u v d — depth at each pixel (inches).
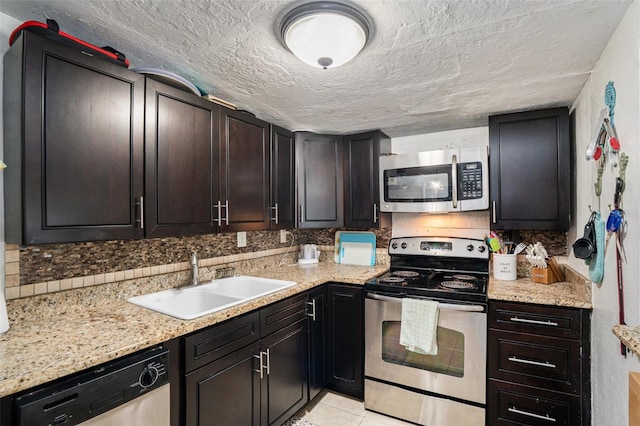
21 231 42.8
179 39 51.8
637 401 32.6
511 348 72.7
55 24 44.7
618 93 47.5
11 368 36.7
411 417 81.0
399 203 97.7
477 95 74.3
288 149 98.9
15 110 43.9
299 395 81.0
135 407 44.0
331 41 48.4
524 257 92.3
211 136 70.5
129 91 54.6
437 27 47.9
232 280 86.9
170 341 50.3
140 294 67.6
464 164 88.8
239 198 78.7
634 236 42.7
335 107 82.8
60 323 51.4
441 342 77.7
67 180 46.6
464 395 75.4
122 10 44.6
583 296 68.2
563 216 78.7
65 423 37.3
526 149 83.0
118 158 52.9
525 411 71.1
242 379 63.3
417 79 65.9
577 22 46.6
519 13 44.6
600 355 59.2
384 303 84.1
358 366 89.4
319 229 124.6
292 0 42.3
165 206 60.3
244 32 49.6
